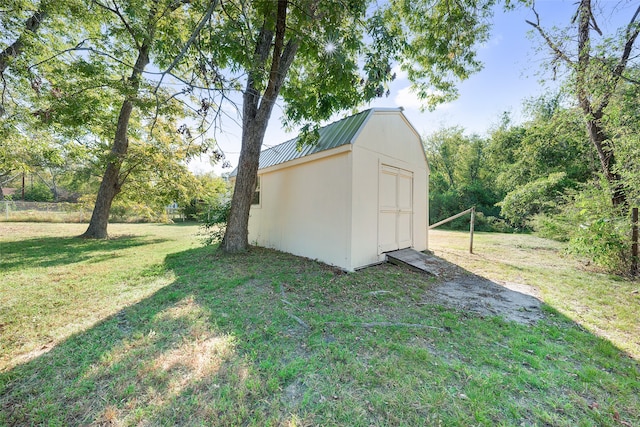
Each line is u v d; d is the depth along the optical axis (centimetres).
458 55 673
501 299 374
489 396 176
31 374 194
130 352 221
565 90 622
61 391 177
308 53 432
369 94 433
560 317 314
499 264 597
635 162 495
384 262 584
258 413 159
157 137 923
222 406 165
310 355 223
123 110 905
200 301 334
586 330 282
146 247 737
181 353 221
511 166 1600
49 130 792
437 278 477
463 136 2297
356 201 506
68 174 1591
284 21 415
